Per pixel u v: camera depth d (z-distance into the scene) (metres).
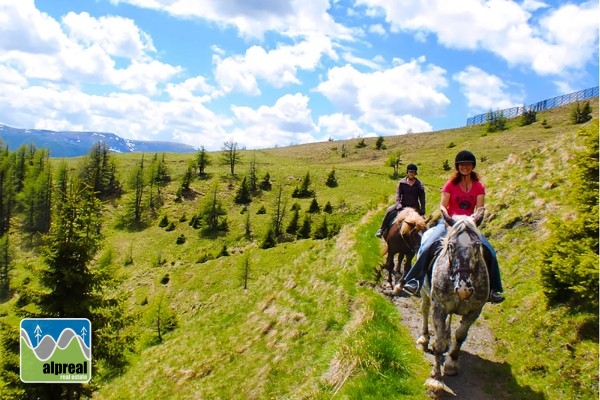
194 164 134.25
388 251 12.10
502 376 8.16
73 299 16.17
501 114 150.75
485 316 10.91
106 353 16.64
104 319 16.92
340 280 15.54
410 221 10.30
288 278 21.73
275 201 115.50
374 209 26.38
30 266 16.08
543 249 10.35
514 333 9.67
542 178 17.69
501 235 15.34
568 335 8.60
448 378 7.99
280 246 72.25
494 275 7.46
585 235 9.96
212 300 53.16
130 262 86.19
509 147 115.62
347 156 171.38
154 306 38.44
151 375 21.12
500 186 19.98
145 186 126.06
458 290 6.41
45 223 108.62
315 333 13.95
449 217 7.10
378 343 8.90
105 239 17.36
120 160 160.38
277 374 13.30
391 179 122.69
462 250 6.62
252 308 22.69
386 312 11.12
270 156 179.00
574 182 11.59
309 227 93.00
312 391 9.00
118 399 19.62
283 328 16.42
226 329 21.89
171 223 103.56
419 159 135.88
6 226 110.94
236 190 122.81
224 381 15.41
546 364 8.14
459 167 7.45
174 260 85.31
